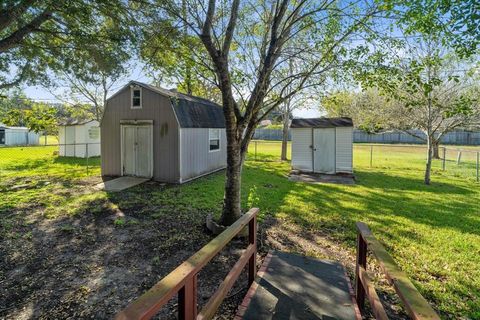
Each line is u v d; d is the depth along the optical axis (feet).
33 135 94.32
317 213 20.13
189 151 33.17
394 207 21.72
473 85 28.19
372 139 110.52
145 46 19.43
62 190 27.22
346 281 10.76
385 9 12.03
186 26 16.52
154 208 21.29
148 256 13.42
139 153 33.63
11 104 53.11
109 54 22.90
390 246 14.57
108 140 35.22
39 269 12.22
